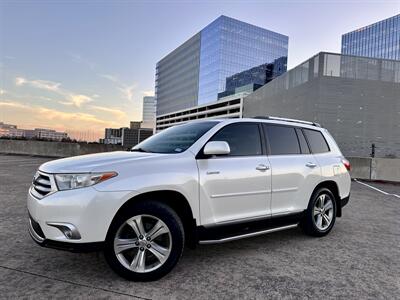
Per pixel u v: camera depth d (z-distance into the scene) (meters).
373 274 3.96
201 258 4.35
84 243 3.26
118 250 3.49
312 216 5.30
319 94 28.23
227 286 3.52
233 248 4.79
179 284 3.53
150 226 3.66
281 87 36.25
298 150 5.32
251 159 4.53
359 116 28.69
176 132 4.74
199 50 130.62
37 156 21.05
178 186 3.74
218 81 115.94
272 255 4.52
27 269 3.79
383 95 29.12
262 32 125.94
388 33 102.44
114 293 3.28
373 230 6.03
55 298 3.14
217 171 4.10
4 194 7.98
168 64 162.50
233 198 4.22
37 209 3.37
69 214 3.25
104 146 21.56
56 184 3.37
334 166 5.74
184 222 3.99
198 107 128.75
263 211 4.58
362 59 29.05
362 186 12.80
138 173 3.56
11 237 4.86
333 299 3.31
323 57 28.28
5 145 22.56
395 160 15.17
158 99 175.50
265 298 3.28
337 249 4.86
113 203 3.37
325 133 6.07
